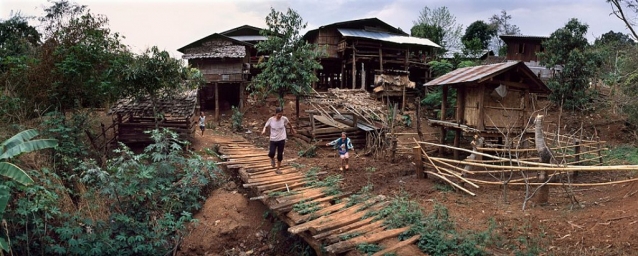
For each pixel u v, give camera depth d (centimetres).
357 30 2716
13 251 753
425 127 2075
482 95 1148
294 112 2269
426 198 890
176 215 1015
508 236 648
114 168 968
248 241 968
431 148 1519
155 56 1323
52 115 1130
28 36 1964
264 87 1969
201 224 1003
